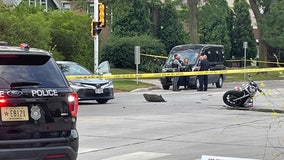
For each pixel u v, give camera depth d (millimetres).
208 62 90812
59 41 99875
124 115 50719
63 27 100250
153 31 176875
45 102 21969
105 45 150125
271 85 101812
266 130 40719
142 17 168000
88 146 34281
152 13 177750
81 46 102812
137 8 167750
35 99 21703
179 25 180375
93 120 46812
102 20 85000
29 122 21531
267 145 34312
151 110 55531
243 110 56156
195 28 140375
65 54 101125
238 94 58000
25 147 21344
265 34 146125
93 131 40562
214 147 33781
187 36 181625
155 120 46969
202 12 148625
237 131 40438
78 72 65562
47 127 21953
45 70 22766
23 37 84188
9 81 21594
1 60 21953
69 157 22547
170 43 179000
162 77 93812
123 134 39156
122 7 147750
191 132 40031
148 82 112250
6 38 80938
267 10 148500
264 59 150625
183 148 33531
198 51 95625
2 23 81625
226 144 34844
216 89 94250
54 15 101938
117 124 44312
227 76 140000
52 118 22094
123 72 139375
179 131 40562
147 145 34625
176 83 88938
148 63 143875
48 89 22172
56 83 22703
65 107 22578
